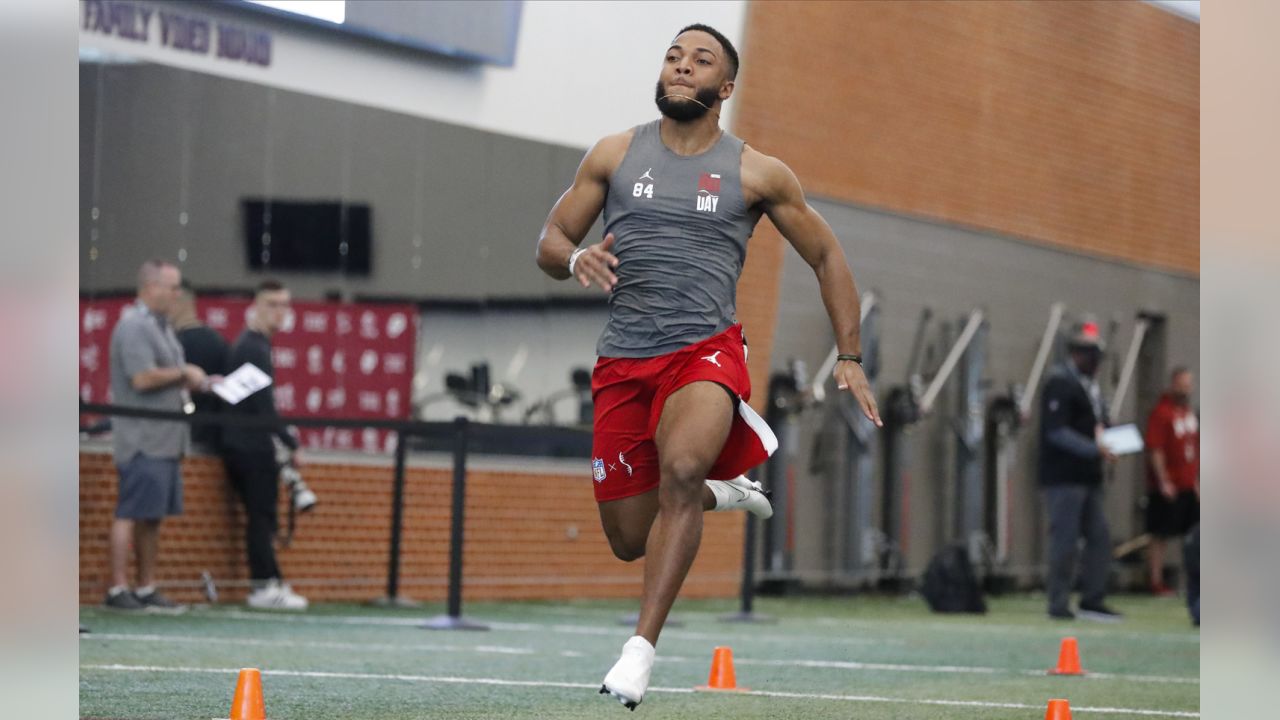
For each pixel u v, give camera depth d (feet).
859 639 110.83
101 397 115.75
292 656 80.38
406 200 133.28
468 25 129.90
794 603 158.40
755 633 114.21
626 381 49.88
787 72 160.97
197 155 121.60
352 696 62.13
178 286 109.40
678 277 49.60
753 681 75.41
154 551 109.70
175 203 120.57
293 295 127.95
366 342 131.54
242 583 121.70
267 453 118.32
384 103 129.39
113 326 116.67
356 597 130.21
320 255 129.08
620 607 140.26
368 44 128.26
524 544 142.72
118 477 108.27
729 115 154.20
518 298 140.97
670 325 49.42
